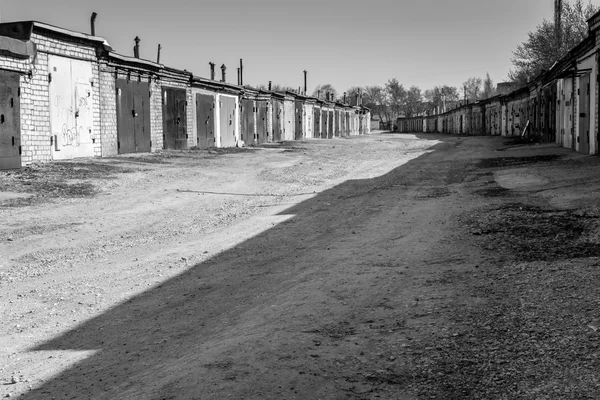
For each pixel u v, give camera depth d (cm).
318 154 2919
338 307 516
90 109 2041
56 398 371
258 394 347
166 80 2652
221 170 1956
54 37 1806
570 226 820
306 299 546
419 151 3128
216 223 1034
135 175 1689
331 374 372
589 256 646
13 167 1619
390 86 14112
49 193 1307
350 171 2023
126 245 867
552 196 1111
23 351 465
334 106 6288
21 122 1656
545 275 577
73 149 1941
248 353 411
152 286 643
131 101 2347
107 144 2172
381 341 426
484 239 772
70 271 722
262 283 624
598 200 1009
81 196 1306
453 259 673
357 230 902
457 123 7825
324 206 1191
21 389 390
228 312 529
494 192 1252
